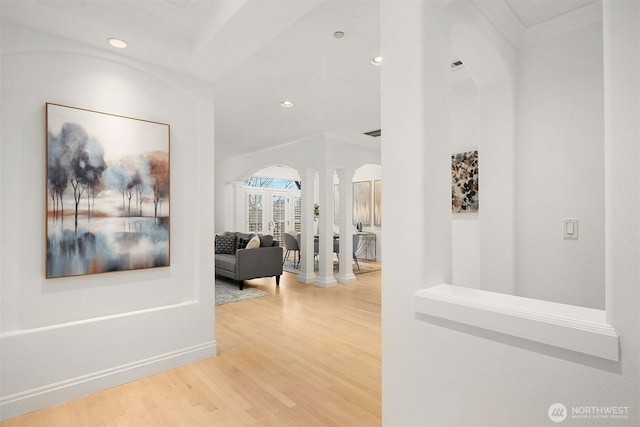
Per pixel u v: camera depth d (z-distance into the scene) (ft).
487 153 8.06
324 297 16.47
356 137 19.49
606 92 3.17
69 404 7.09
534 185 7.61
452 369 4.24
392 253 4.89
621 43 3.08
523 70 7.80
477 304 3.94
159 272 8.80
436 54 4.84
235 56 8.21
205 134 9.62
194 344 9.18
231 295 16.83
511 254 7.69
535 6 6.79
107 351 7.79
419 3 4.68
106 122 7.89
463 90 10.07
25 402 6.75
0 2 6.13
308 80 11.39
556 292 7.32
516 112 7.85
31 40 7.00
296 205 37.45
